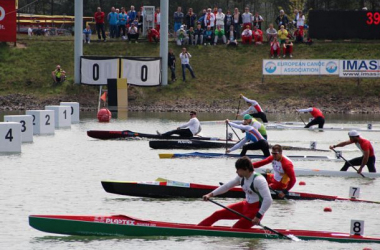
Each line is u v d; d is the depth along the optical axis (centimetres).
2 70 11406
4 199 4038
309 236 3194
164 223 3219
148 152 6222
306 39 12606
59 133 7731
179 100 10850
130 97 10950
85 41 12188
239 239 3191
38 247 3050
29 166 5294
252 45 12188
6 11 11831
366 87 11119
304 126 8306
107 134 7094
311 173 5038
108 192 4075
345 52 11775
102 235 3209
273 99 10831
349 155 6222
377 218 3700
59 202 3972
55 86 11125
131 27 12181
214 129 8281
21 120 6831
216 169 5234
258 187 3023
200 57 11862
